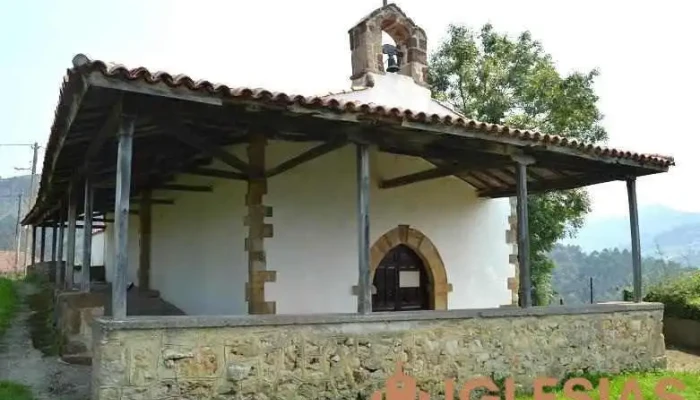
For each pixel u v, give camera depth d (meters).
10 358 8.26
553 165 8.77
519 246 7.96
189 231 10.57
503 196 10.70
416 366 6.71
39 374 7.36
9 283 18.30
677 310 13.04
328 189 8.93
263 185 8.25
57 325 10.13
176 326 5.37
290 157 8.54
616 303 9.20
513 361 7.51
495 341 7.40
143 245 12.93
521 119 19.41
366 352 6.40
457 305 10.26
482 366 7.23
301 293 8.43
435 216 10.20
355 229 9.15
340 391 6.18
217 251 9.27
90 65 4.73
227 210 8.98
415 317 6.78
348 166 9.20
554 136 7.61
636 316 8.95
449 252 10.30
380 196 9.56
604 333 8.52
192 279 10.28
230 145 8.59
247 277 8.23
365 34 10.90
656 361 9.09
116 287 5.33
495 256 10.95
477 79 21.02
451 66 21.25
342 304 8.84
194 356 5.44
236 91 5.41
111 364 5.09
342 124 6.54
